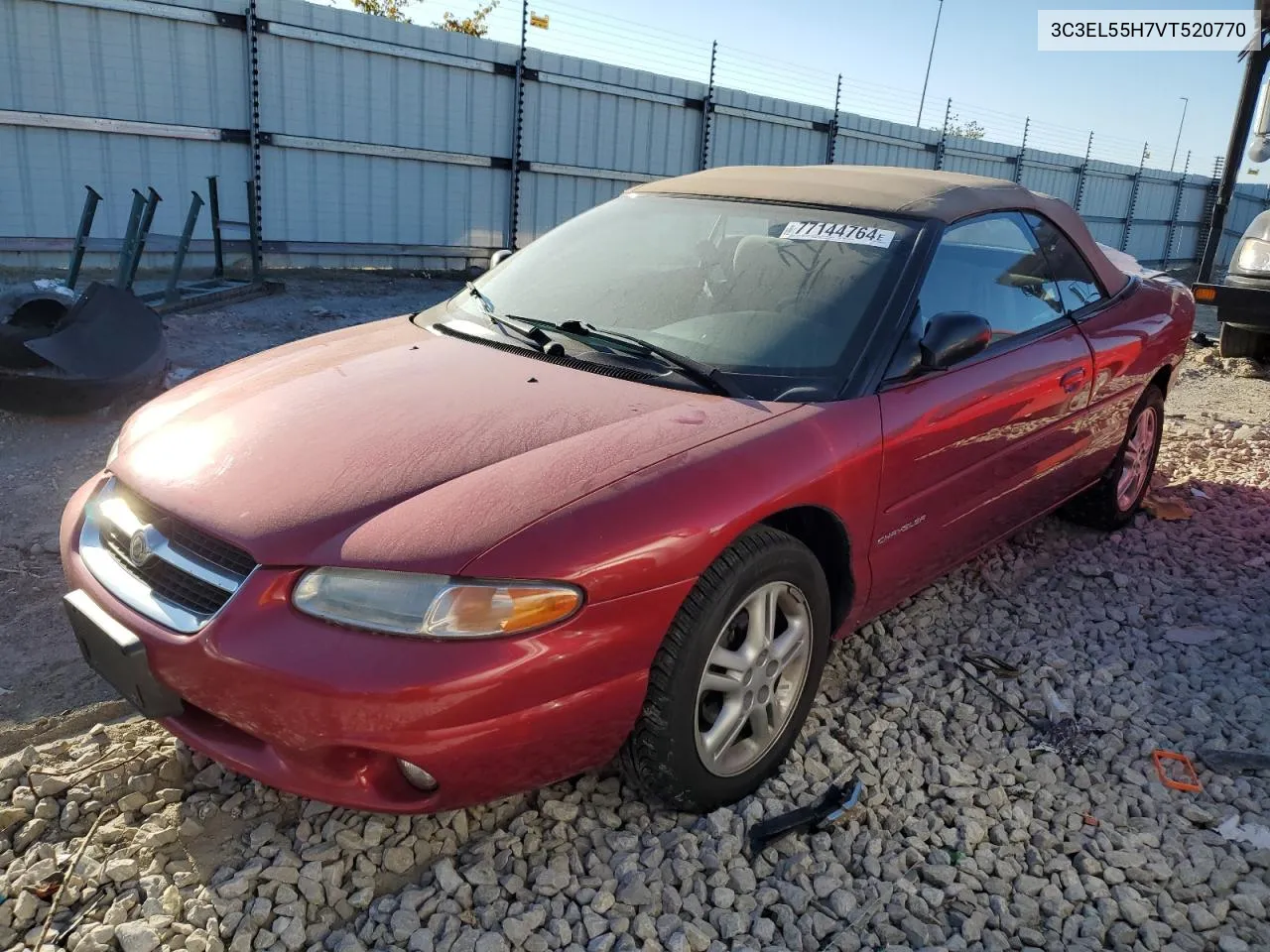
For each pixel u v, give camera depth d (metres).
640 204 3.69
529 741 2.13
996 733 3.03
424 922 2.18
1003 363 3.32
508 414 2.53
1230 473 5.66
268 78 10.41
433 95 11.59
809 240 3.21
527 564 2.07
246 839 2.38
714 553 2.31
